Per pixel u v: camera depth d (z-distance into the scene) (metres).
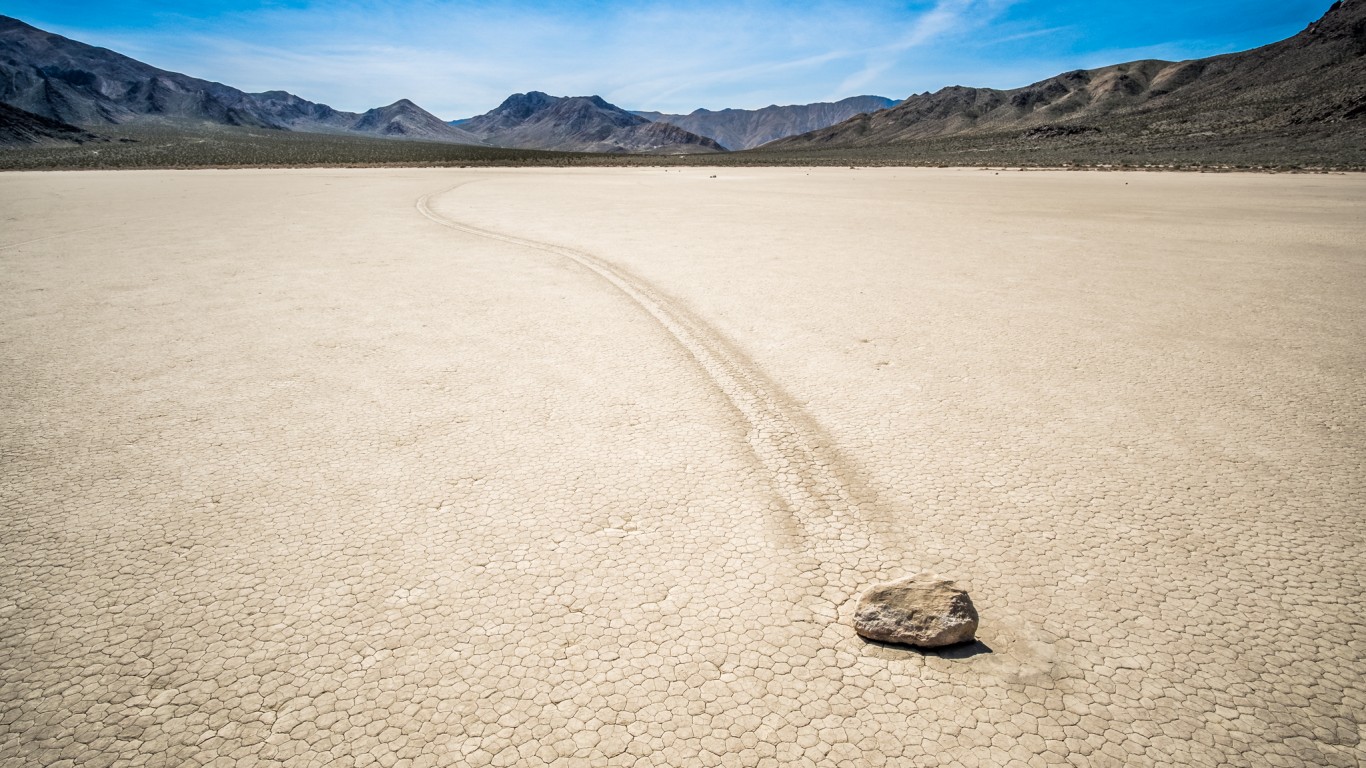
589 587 2.82
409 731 2.15
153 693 2.31
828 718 2.19
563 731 2.14
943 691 2.30
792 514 3.37
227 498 3.55
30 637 2.57
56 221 16.36
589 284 8.71
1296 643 2.51
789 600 2.75
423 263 10.30
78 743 2.12
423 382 5.24
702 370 5.46
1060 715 2.20
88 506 3.48
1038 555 3.03
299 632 2.58
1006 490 3.58
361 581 2.87
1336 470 3.76
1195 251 11.13
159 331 6.62
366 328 6.74
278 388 5.12
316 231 14.34
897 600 2.57
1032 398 4.82
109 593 2.82
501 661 2.43
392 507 3.45
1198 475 3.72
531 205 20.89
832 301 7.73
